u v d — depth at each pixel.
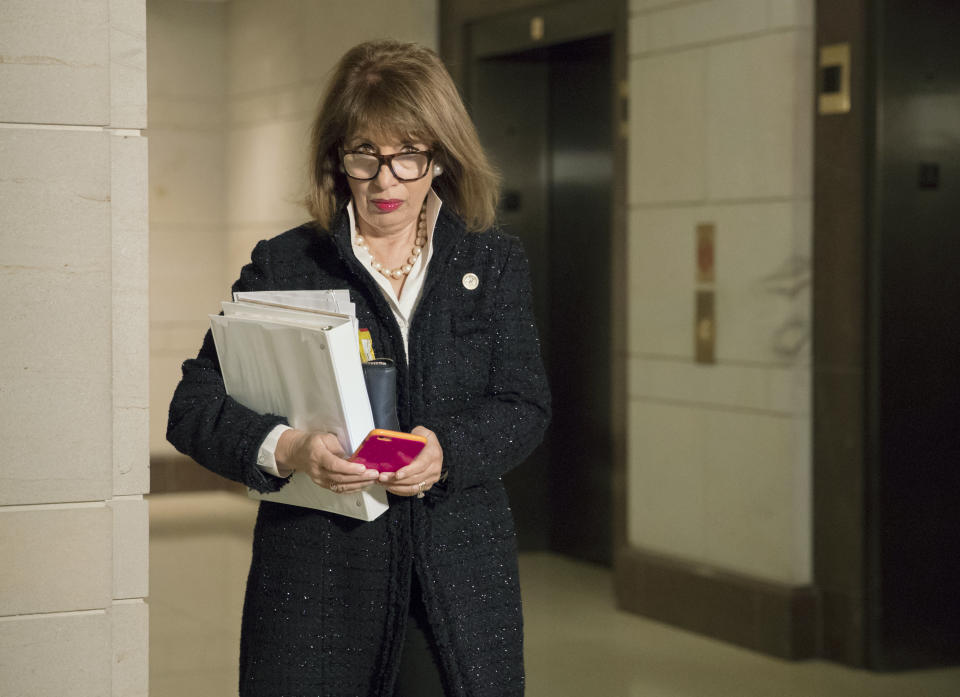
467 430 2.21
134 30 2.22
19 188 2.17
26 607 2.20
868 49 4.98
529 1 6.77
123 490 2.25
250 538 8.10
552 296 7.32
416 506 2.23
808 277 5.23
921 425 5.10
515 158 7.25
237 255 10.12
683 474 5.78
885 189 4.98
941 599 5.16
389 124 2.18
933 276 5.10
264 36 9.53
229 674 5.04
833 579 5.18
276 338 2.12
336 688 2.25
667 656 5.29
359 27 8.07
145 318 2.25
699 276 5.65
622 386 6.16
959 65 5.10
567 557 7.32
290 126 9.13
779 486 5.27
